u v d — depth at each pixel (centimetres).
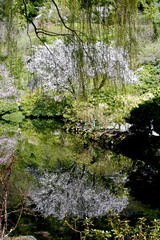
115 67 319
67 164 983
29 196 683
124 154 1070
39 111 1798
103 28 296
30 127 1605
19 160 993
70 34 305
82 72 312
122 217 589
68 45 307
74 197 706
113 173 892
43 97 1608
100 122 1297
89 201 680
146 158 1005
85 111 1359
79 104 1362
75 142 1270
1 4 292
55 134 1427
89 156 1073
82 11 296
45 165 959
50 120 1761
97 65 308
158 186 779
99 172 907
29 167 921
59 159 1034
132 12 284
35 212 593
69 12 301
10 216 561
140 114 1088
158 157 1002
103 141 1188
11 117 1778
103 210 627
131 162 993
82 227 545
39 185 770
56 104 1744
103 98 1295
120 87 334
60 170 918
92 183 812
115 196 712
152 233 344
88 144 1221
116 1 285
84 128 1348
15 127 1609
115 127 1293
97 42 304
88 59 307
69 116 1507
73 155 1081
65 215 593
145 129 1104
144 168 930
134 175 873
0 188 473
